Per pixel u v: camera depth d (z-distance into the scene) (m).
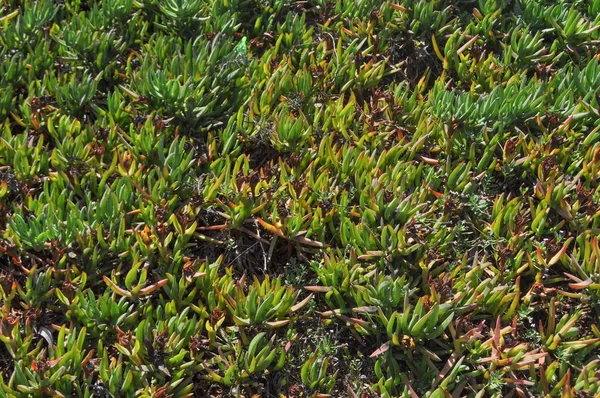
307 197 3.00
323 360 2.76
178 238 2.89
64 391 2.68
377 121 3.15
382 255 2.87
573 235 3.00
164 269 2.87
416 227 2.92
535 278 2.91
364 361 2.82
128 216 2.93
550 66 3.31
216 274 2.85
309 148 3.09
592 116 3.18
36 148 3.01
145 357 2.72
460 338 2.74
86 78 3.17
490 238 2.95
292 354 2.83
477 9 3.51
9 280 2.81
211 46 3.32
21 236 2.84
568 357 2.79
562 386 2.71
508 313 2.83
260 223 2.96
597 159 3.04
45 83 3.19
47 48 3.28
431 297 2.77
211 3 3.44
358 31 3.41
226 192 2.97
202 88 3.13
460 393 2.75
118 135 3.10
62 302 2.78
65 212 2.95
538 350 2.79
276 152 3.16
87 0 3.48
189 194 2.99
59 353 2.69
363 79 3.29
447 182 3.03
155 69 3.24
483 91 3.33
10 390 2.63
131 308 2.79
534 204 3.07
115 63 3.30
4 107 3.13
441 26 3.44
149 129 3.06
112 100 3.14
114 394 2.67
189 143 3.13
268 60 3.29
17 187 2.99
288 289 2.78
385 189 2.93
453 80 3.40
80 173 3.02
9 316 2.74
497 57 3.41
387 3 3.41
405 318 2.73
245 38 3.30
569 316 2.87
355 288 2.82
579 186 2.97
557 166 3.08
